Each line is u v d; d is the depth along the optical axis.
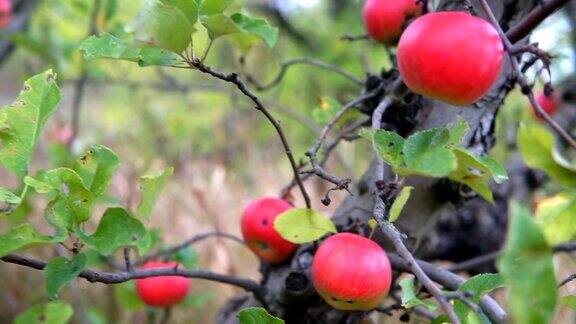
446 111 0.86
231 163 2.57
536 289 0.60
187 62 0.77
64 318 0.94
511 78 0.85
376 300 0.78
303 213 0.80
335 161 1.95
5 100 2.63
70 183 0.76
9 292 1.62
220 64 2.40
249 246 0.91
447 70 0.74
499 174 0.74
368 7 0.90
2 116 0.77
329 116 0.98
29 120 0.77
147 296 1.02
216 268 1.73
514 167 1.37
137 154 2.50
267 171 2.49
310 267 0.87
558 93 1.43
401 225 0.86
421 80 0.75
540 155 0.82
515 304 0.60
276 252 0.90
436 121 0.86
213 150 2.69
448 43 0.74
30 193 0.96
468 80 0.74
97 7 1.32
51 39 1.62
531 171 1.33
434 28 0.74
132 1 1.80
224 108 2.73
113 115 2.79
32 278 1.67
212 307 1.64
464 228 1.23
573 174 0.81
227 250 1.70
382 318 1.30
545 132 0.81
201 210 2.01
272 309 0.90
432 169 0.71
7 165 0.77
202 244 1.82
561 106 1.36
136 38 0.75
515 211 0.59
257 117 2.76
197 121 2.70
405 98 0.86
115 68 2.31
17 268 1.67
